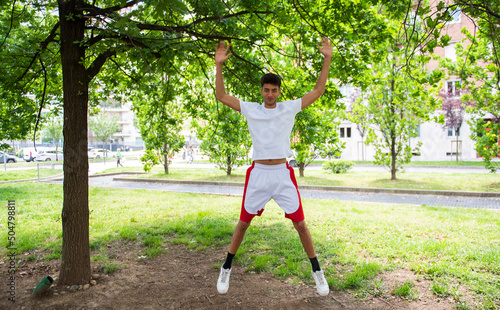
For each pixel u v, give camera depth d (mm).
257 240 5516
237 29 4555
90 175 19906
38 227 6797
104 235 6051
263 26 5020
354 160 27812
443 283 3705
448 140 25500
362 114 14531
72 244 3947
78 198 3967
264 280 4035
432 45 3457
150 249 5289
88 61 5500
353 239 5418
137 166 27016
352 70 5008
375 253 4707
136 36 3451
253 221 6895
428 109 12797
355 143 27891
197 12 4008
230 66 5523
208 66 6602
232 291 3770
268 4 4344
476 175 15109
